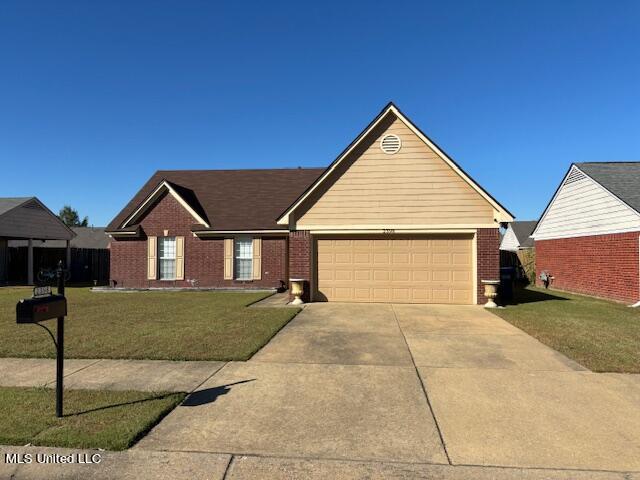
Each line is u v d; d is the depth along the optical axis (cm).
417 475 360
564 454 393
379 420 464
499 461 382
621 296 1508
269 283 1903
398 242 1384
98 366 659
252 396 534
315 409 494
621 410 492
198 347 763
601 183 1648
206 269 1930
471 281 1349
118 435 418
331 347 777
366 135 1371
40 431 427
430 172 1352
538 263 2319
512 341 823
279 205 2009
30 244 2453
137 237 1964
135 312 1179
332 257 1409
